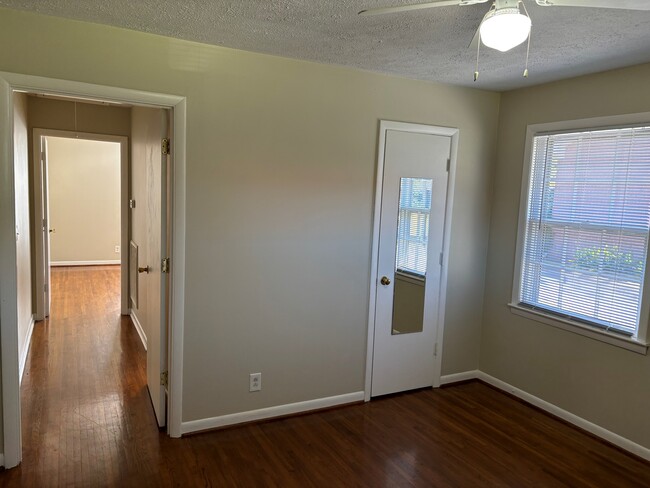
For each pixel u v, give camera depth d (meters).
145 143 3.87
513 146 3.77
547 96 3.48
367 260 3.48
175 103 2.71
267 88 2.97
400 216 3.57
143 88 2.62
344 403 3.53
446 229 3.78
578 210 3.29
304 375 3.35
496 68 3.10
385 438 3.07
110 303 6.08
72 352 4.32
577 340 3.30
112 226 8.81
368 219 3.45
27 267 4.56
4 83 2.32
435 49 2.73
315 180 3.21
